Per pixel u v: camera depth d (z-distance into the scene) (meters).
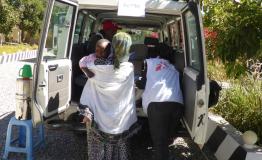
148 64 5.08
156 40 7.25
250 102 6.51
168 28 8.11
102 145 4.60
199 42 4.38
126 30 9.15
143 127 5.71
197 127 4.45
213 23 6.47
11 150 5.46
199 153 6.22
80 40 6.78
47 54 5.06
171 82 4.93
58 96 5.43
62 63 5.52
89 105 4.59
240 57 5.29
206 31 6.97
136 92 5.36
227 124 6.14
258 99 6.47
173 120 4.81
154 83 4.86
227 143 5.57
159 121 4.70
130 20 8.17
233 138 5.44
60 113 5.53
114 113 4.55
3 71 14.73
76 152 5.95
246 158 4.88
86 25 7.04
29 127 5.39
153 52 6.00
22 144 5.68
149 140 6.40
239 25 4.94
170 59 6.72
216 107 7.07
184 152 6.23
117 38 4.44
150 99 4.78
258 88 6.79
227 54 5.08
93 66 4.53
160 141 4.67
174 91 4.86
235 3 5.29
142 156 5.91
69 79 5.84
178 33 6.75
